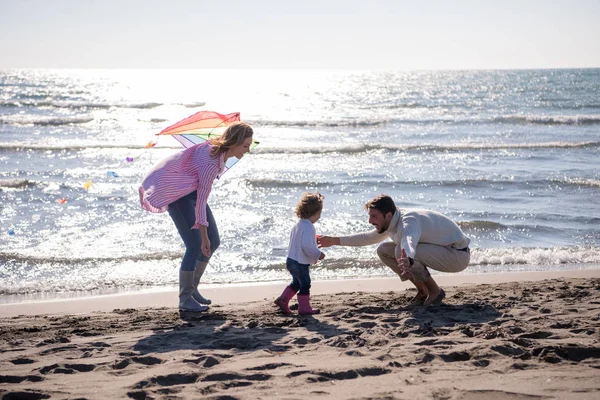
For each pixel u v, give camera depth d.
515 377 3.18
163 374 3.45
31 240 10.00
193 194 5.53
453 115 41.94
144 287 7.68
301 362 3.69
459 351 3.76
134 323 5.28
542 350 3.64
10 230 9.73
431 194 14.84
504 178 16.73
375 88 83.25
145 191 5.34
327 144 25.95
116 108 44.81
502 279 8.05
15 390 3.18
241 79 121.44
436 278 8.09
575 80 102.69
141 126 32.97
